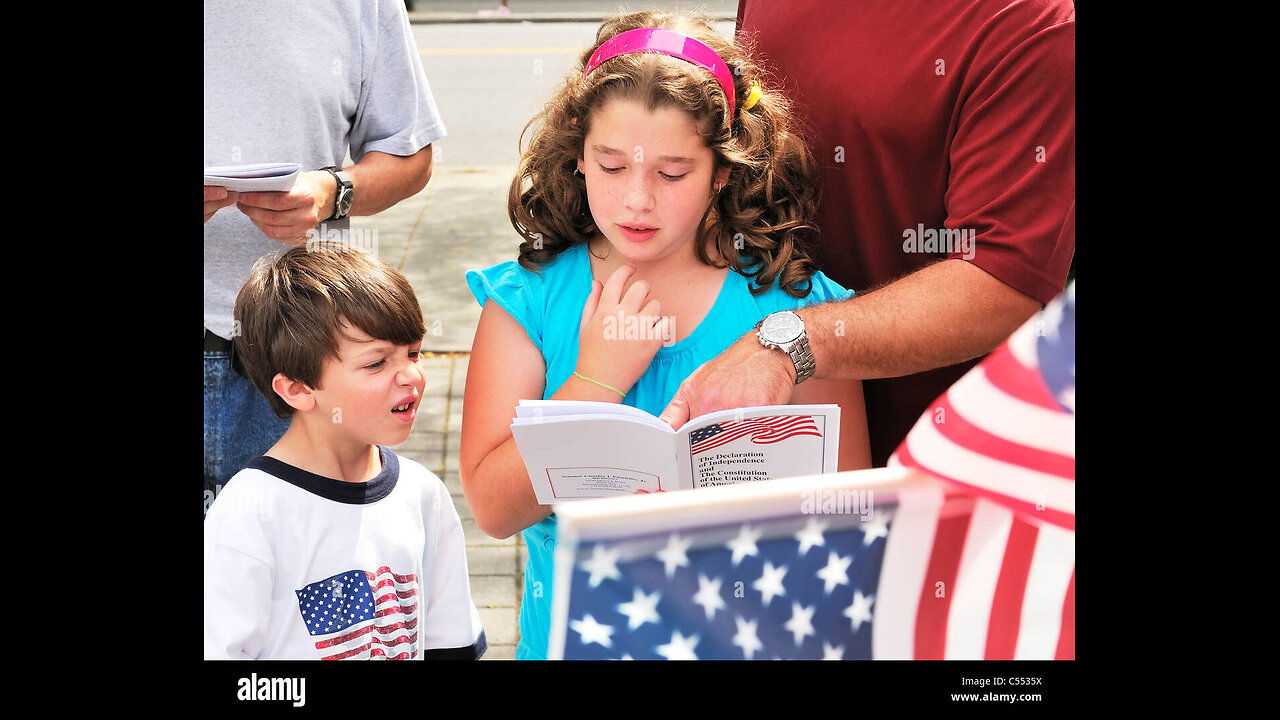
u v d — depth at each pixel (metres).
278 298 1.54
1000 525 1.29
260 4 1.85
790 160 1.68
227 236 1.88
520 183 1.67
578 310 1.62
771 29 1.81
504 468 1.59
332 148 1.98
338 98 1.95
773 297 1.64
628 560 1.29
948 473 1.29
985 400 1.31
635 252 1.55
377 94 2.04
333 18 1.92
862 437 1.67
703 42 1.55
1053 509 1.28
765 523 1.29
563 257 1.66
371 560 1.56
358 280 1.54
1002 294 1.59
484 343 1.65
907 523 1.30
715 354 1.61
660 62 1.49
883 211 1.75
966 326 1.59
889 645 1.31
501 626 2.27
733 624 1.30
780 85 1.79
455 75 4.85
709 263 1.61
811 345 1.54
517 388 1.62
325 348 1.53
